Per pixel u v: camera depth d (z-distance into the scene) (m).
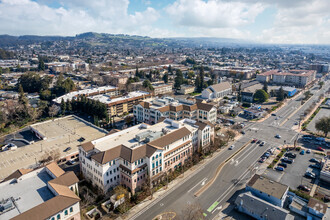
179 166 115.88
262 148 137.75
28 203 75.75
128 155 94.06
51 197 79.19
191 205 85.38
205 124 127.12
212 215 84.19
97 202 91.56
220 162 121.62
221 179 106.56
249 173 111.06
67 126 175.38
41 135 153.25
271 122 185.00
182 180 105.94
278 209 79.75
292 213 84.31
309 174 107.88
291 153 128.62
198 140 127.00
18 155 132.00
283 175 109.38
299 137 153.75
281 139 150.75
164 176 104.88
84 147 102.50
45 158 123.06
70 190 82.12
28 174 90.25
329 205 87.81
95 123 177.25
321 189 98.56
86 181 105.31
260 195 90.94
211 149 131.12
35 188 84.00
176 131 114.50
